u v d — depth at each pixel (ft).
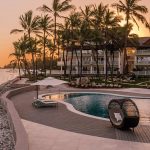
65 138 48.57
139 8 214.48
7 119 67.77
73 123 60.44
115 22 223.92
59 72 332.19
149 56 265.34
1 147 46.09
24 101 95.55
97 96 119.14
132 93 124.67
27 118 66.03
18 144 35.29
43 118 65.92
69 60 306.14
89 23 218.18
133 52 305.53
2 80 406.41
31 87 133.08
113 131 53.52
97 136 49.96
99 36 215.31
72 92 130.21
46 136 49.88
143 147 43.70
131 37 263.29
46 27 254.27
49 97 113.70
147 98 110.42
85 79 163.43
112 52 246.88
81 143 45.62
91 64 296.71
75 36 205.46
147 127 57.52
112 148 43.09
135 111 53.21
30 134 51.29
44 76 256.11
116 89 146.20
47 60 375.86
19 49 292.61
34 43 282.77
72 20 230.27
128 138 48.78
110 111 57.62
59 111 75.25
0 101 88.84
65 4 223.71
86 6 228.63
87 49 297.33
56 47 281.13
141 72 244.01
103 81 195.83
